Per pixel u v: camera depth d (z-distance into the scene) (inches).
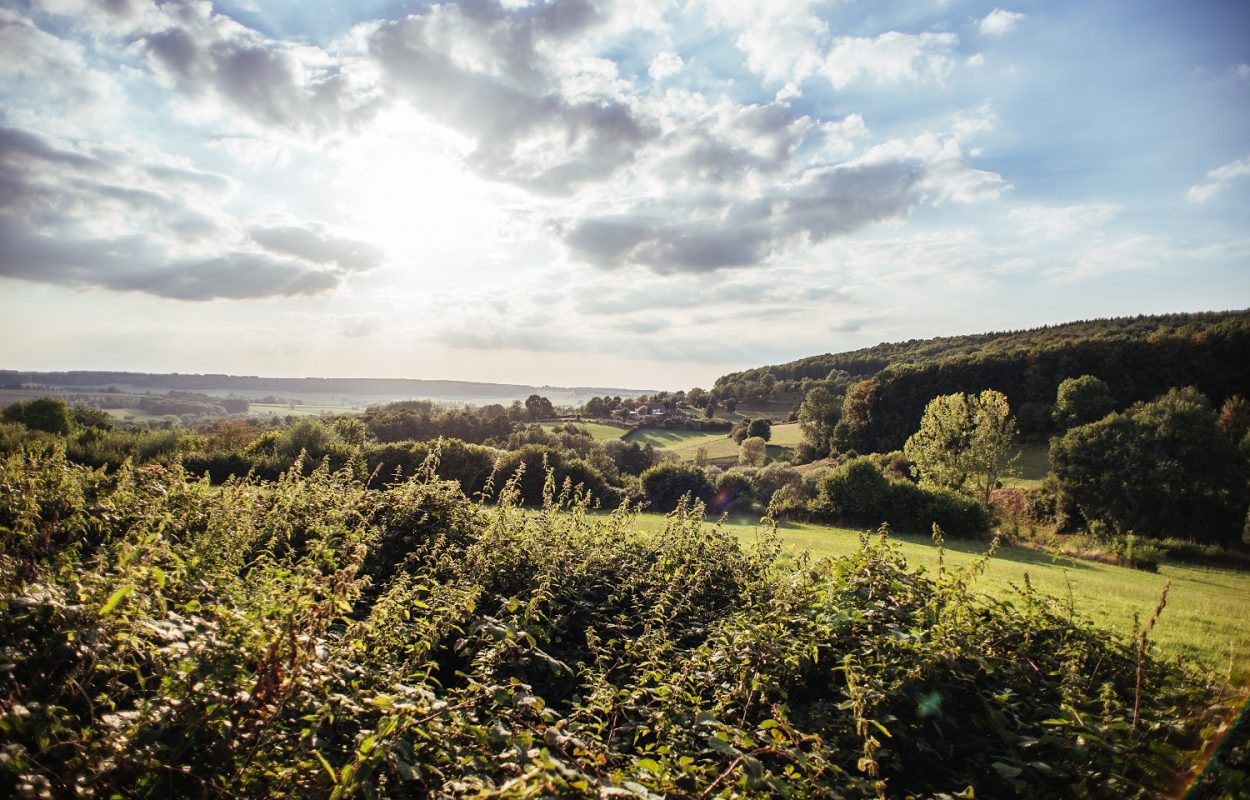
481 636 209.2
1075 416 2501.2
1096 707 194.9
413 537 315.6
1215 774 145.6
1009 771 160.6
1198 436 1840.6
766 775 131.5
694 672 205.3
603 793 112.6
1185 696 197.2
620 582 308.7
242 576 249.8
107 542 245.0
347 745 133.8
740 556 351.9
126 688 120.9
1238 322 2588.6
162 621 126.8
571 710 202.4
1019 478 2470.5
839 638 213.0
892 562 272.4
